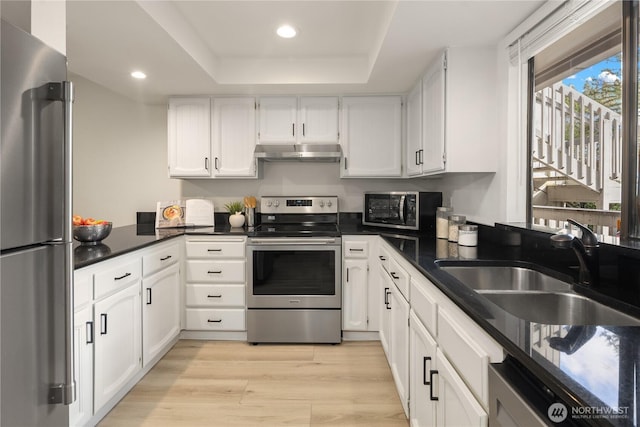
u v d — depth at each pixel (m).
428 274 1.37
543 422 0.62
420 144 2.66
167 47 2.14
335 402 2.01
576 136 1.66
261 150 3.05
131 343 2.06
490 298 1.33
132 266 2.06
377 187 3.46
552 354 0.70
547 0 1.61
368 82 2.79
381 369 2.39
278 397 2.05
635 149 1.30
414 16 1.76
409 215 2.90
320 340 2.79
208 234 2.81
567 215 1.73
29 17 1.09
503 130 2.01
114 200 3.44
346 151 3.12
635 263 1.13
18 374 0.91
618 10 1.43
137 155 3.43
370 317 2.84
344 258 2.83
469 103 2.09
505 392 0.75
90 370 1.68
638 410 0.51
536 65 1.92
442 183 3.16
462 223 2.32
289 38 2.48
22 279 0.92
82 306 1.62
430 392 1.28
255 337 2.79
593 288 1.23
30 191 0.93
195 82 2.78
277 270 2.79
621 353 0.71
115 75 2.62
